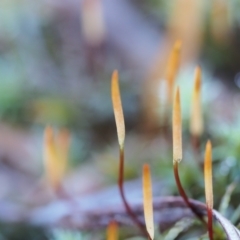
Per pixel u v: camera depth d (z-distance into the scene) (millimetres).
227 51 137
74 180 113
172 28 133
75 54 156
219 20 136
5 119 145
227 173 93
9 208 108
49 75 157
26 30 170
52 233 102
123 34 149
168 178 97
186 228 88
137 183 104
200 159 94
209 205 74
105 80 146
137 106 134
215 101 114
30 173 129
